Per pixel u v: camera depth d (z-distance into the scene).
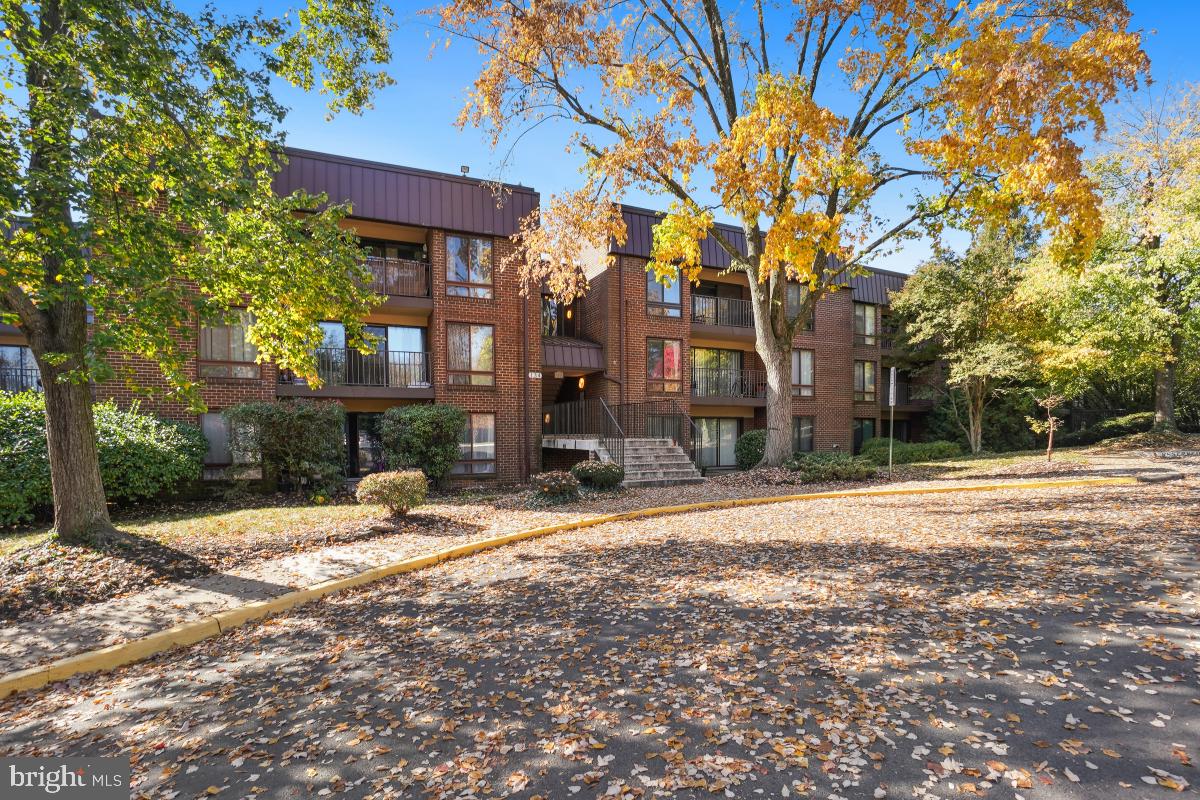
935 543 6.86
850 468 13.52
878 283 23.70
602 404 15.27
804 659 3.87
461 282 15.55
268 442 11.66
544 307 20.08
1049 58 9.24
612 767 2.82
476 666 4.06
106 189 5.67
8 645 4.71
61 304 6.81
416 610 5.36
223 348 13.04
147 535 7.68
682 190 13.80
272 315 8.23
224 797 2.75
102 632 4.92
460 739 3.14
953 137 10.59
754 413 22.27
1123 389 24.89
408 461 13.52
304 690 3.85
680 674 3.76
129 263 5.75
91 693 4.05
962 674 3.55
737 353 22.50
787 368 15.26
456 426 14.00
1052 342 18.05
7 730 3.58
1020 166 9.97
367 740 3.19
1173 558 5.75
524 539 8.27
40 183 5.12
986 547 6.55
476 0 11.58
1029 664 3.64
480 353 15.79
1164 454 15.80
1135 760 2.65
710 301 20.67
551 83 13.12
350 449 15.65
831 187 12.83
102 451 10.08
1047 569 5.57
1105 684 3.35
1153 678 3.40
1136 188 18.08
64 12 5.64
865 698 3.32
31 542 7.54
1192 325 18.22
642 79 12.79
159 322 5.80
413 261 15.09
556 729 3.18
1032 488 11.73
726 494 11.89
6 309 6.56
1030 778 2.56
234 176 6.68
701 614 4.83
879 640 4.11
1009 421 22.70
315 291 7.81
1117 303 17.69
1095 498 9.78
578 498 11.33
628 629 4.60
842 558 6.34
